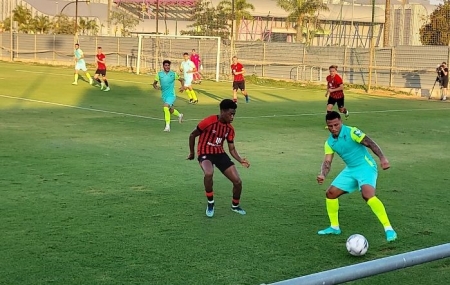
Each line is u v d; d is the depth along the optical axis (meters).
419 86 32.72
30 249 6.45
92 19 67.19
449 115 22.23
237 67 24.27
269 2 64.12
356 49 35.38
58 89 26.94
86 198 8.72
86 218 7.70
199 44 42.34
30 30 63.47
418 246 6.94
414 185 10.26
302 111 21.80
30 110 19.23
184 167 11.20
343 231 7.46
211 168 7.90
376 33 59.56
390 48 33.94
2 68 41.06
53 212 7.93
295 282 2.93
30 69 41.16
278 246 6.82
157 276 5.79
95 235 7.00
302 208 8.53
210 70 41.62
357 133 6.96
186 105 22.88
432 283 5.78
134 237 6.98
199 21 54.19
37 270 5.85
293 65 37.84
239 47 40.81
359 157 7.09
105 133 15.09
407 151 13.87
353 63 35.59
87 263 6.08
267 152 13.17
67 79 32.88
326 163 7.16
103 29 66.38
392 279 5.86
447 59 31.92
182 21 66.25
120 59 46.59
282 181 10.31
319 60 37.12
